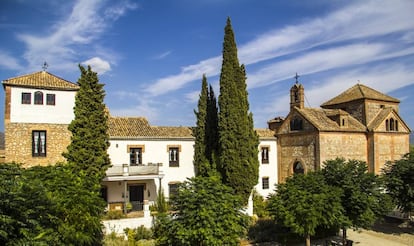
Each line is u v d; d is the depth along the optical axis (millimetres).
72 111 26062
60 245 14703
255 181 28250
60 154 25453
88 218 16266
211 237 16406
